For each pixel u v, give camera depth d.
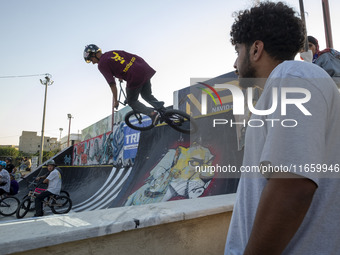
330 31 5.09
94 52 3.64
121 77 3.50
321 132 0.53
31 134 69.69
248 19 0.75
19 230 1.25
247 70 0.76
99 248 1.36
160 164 7.55
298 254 0.56
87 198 10.37
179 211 1.64
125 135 10.86
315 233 0.56
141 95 3.72
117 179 10.04
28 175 14.71
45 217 1.51
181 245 1.68
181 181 6.30
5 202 7.36
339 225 0.56
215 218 1.86
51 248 1.22
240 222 0.69
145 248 1.53
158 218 1.52
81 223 1.38
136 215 1.55
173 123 4.04
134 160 9.65
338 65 2.54
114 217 1.50
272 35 0.71
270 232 0.49
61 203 7.19
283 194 0.49
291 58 0.73
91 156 14.70
